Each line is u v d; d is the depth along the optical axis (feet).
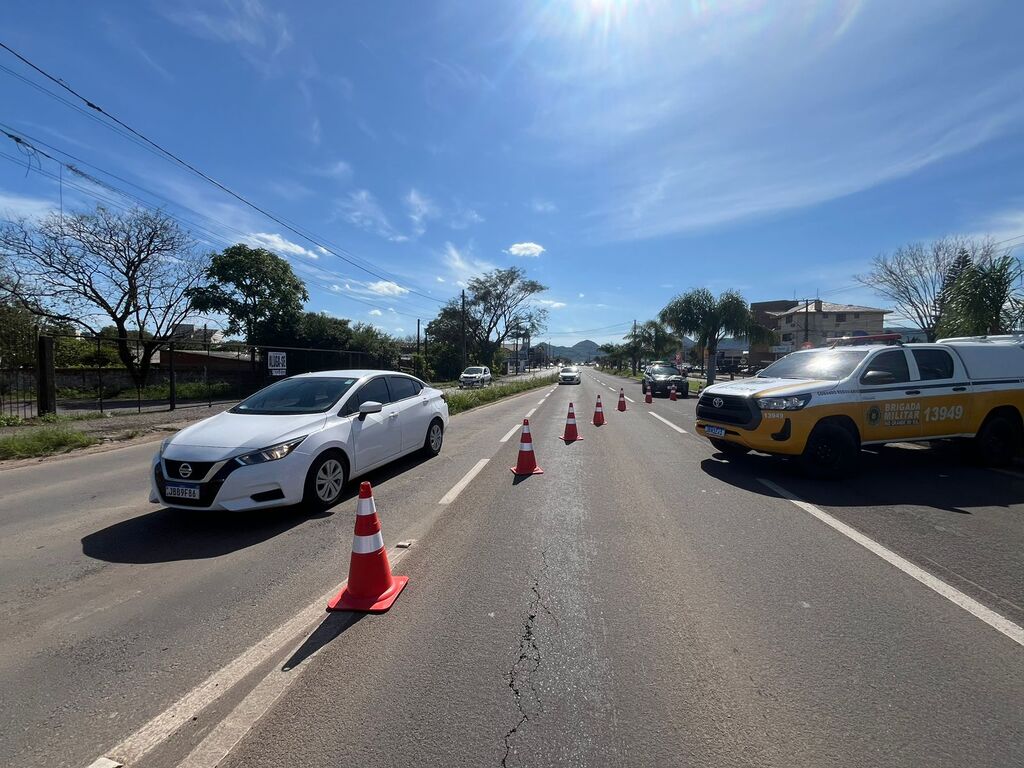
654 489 21.93
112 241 86.43
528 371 375.66
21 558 14.62
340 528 17.03
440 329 238.07
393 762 7.25
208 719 8.17
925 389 24.22
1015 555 14.55
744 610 11.49
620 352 297.33
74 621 11.17
